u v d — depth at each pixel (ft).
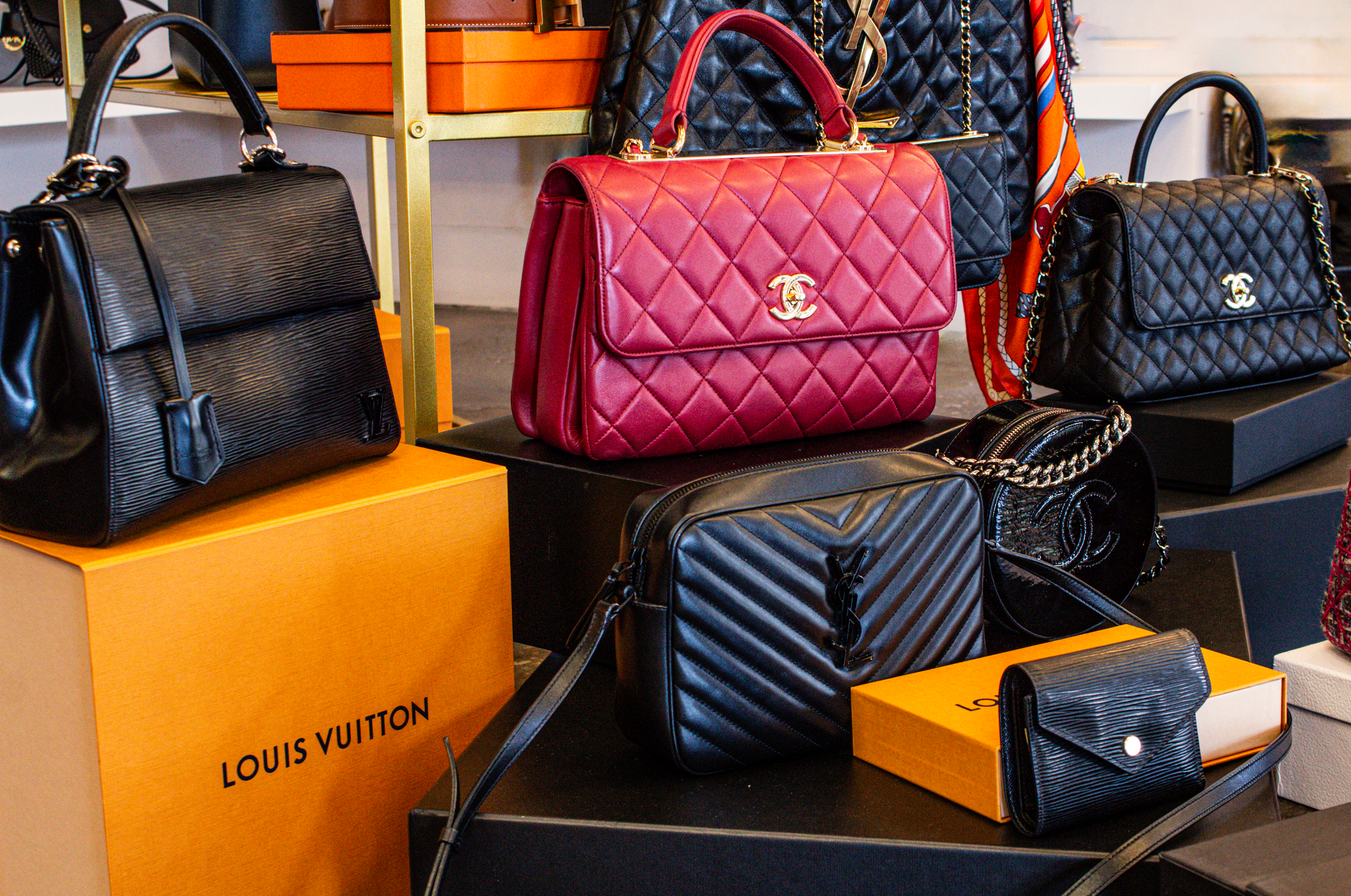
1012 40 4.40
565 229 3.02
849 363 3.31
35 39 7.04
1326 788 2.93
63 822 2.27
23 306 2.15
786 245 3.15
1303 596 3.83
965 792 2.14
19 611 2.26
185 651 2.23
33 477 2.16
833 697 2.37
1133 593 3.20
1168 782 2.17
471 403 6.72
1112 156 7.75
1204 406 3.86
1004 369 5.05
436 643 2.73
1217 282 4.00
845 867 2.03
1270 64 7.27
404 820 2.73
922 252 3.37
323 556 2.46
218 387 2.35
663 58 3.61
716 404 3.13
